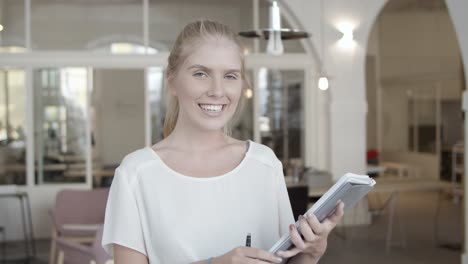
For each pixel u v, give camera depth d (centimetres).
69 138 786
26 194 734
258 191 141
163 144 144
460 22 509
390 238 741
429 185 666
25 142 772
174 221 134
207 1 814
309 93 848
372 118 1346
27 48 770
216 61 135
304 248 126
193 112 137
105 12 792
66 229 582
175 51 140
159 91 815
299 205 594
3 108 770
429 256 647
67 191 626
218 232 135
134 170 137
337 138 831
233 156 144
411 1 1123
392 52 1298
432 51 1178
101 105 848
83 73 788
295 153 848
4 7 764
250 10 823
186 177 136
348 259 637
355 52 827
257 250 122
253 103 834
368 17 826
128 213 135
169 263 133
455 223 842
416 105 1251
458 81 1120
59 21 780
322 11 813
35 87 775
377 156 1060
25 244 742
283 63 836
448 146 1145
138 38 802
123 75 854
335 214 126
